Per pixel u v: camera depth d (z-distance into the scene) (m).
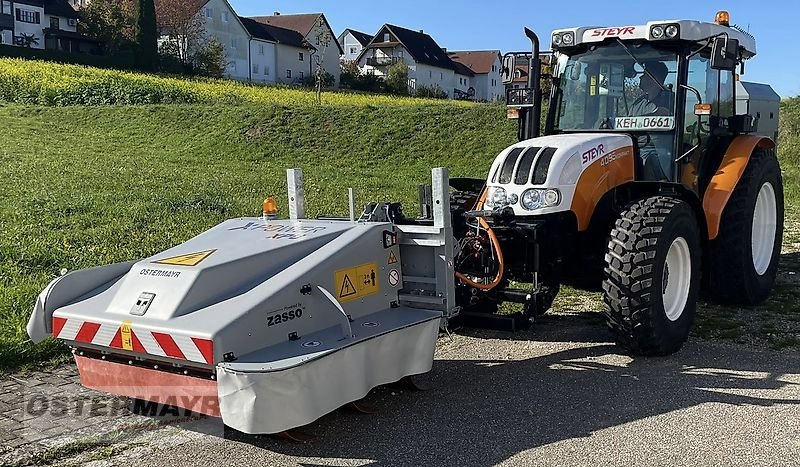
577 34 6.43
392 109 27.38
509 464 3.88
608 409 4.62
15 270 7.49
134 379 4.05
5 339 5.41
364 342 4.07
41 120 27.16
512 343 6.11
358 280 4.48
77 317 4.14
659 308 5.34
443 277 4.72
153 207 11.99
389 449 4.07
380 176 20.08
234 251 4.36
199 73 56.22
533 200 5.50
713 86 6.72
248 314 3.81
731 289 6.90
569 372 5.34
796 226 12.25
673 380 5.12
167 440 4.18
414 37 86.31
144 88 33.06
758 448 4.02
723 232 6.75
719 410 4.57
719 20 6.84
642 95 6.29
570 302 7.48
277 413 3.61
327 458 3.97
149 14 52.53
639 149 6.32
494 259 5.43
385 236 4.70
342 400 3.94
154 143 24.70
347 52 93.62
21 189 13.35
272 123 26.36
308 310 4.13
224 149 24.23
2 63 37.41
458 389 5.02
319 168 21.56
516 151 5.82
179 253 4.48
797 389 4.93
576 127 6.58
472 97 85.75
